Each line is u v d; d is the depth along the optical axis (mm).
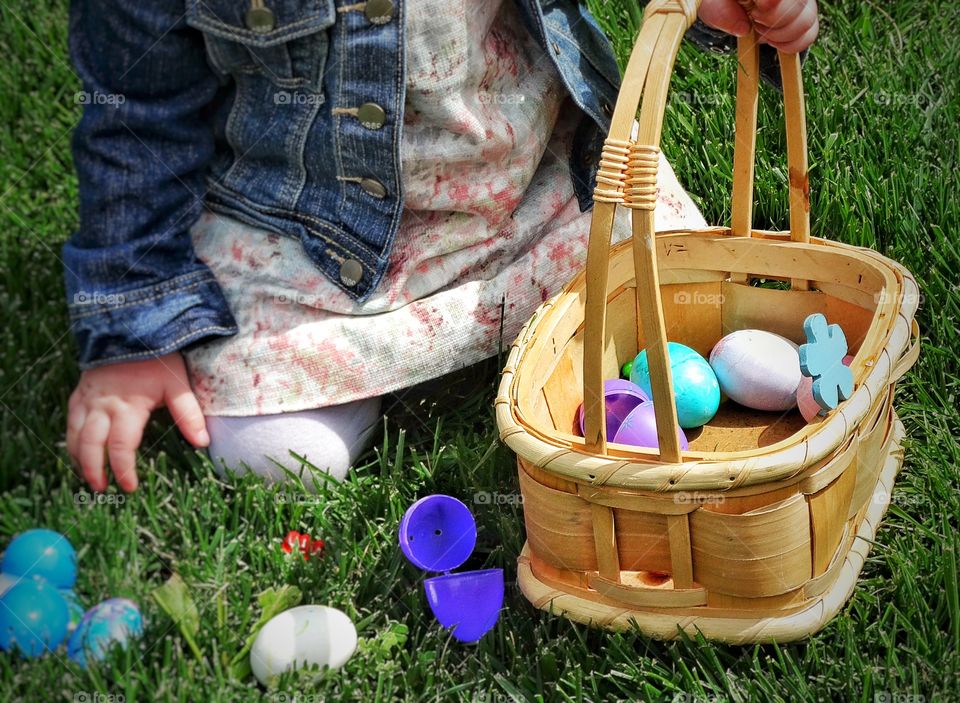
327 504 1039
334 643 919
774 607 919
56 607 929
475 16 1026
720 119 1269
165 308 1036
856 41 1334
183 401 1044
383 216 1049
